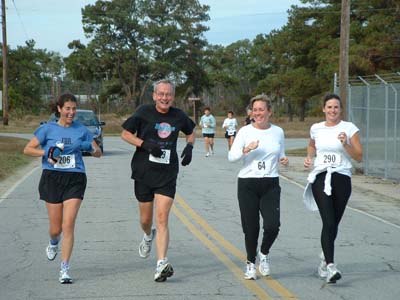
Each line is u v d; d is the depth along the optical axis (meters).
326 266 10.71
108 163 32.88
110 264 11.80
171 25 112.00
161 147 10.59
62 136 10.47
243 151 10.35
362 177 28.75
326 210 10.60
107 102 128.00
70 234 10.44
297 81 70.88
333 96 10.86
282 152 10.85
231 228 15.56
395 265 12.05
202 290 10.08
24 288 10.16
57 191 10.48
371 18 58.47
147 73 113.56
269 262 12.11
